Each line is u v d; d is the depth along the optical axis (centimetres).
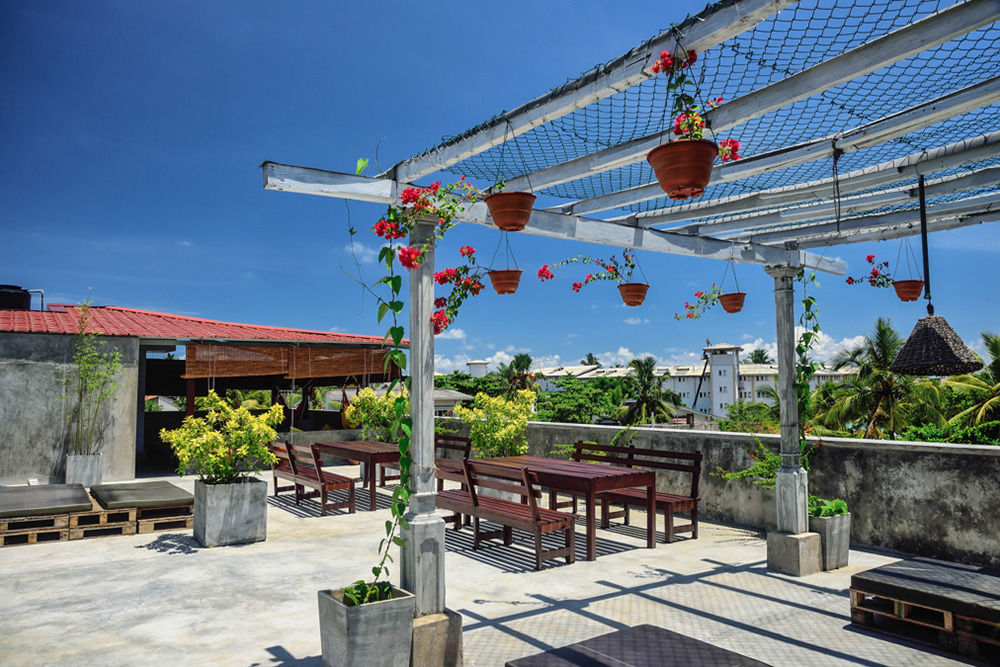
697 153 279
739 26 267
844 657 381
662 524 764
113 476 1081
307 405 1623
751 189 527
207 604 468
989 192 555
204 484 656
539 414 4819
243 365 1251
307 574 546
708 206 557
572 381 5319
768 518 711
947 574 431
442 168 412
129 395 1105
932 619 402
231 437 669
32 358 1037
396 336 356
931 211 576
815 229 633
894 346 2884
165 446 1527
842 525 571
